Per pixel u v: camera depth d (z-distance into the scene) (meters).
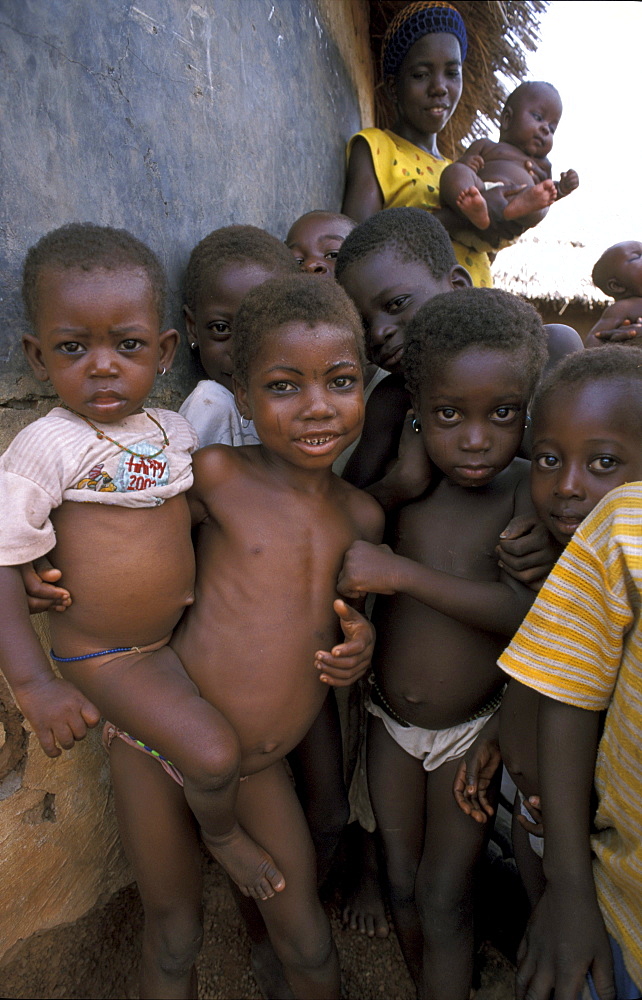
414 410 1.94
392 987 2.36
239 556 1.68
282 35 2.86
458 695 1.98
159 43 2.04
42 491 1.41
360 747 2.54
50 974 2.27
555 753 1.53
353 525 1.82
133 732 1.56
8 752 1.83
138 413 1.59
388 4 4.43
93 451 1.47
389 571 1.72
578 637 1.46
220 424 2.06
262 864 1.76
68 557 1.48
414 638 1.98
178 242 2.19
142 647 1.61
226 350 2.13
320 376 1.56
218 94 2.37
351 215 3.62
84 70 1.78
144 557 1.52
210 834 1.68
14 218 1.61
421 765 2.11
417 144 3.92
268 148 2.77
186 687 1.59
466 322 1.71
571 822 1.54
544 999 1.54
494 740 1.93
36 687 1.40
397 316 2.19
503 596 1.80
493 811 2.02
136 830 1.74
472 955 2.07
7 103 1.57
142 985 1.91
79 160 1.78
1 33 1.55
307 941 1.90
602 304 5.61
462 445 1.76
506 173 3.66
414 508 2.03
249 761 1.73
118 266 1.41
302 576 1.70
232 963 2.41
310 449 1.59
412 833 2.14
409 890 2.13
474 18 4.16
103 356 1.41
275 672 1.67
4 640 1.38
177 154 2.16
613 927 1.54
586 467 1.52
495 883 2.41
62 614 1.54
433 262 2.22
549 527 1.64
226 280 2.05
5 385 1.64
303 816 1.92
